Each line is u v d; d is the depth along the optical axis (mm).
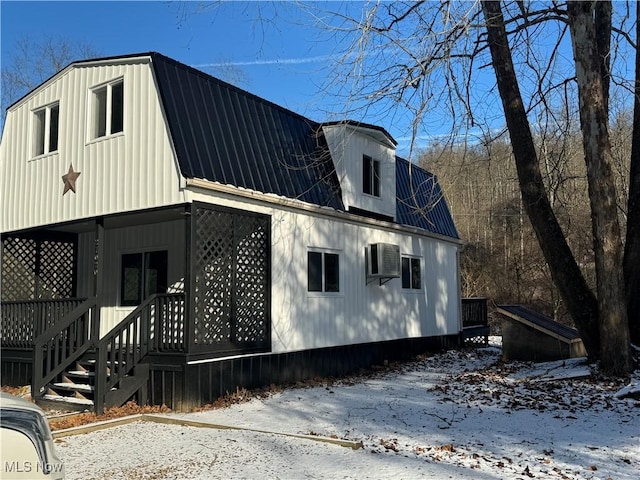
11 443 2805
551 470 5242
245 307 9742
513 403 8430
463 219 33312
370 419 7605
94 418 7988
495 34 11117
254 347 9820
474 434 6684
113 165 9953
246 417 7859
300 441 6355
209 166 9336
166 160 9164
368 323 13383
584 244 23984
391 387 10414
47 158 11281
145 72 9719
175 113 9281
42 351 9211
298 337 11008
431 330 16484
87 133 10539
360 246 13305
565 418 7445
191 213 8859
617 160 13836
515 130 11539
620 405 8047
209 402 8945
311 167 12102
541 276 31812
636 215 11125
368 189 13852
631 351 10016
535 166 11445
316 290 11734
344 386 10641
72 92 10992
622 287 9969
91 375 9359
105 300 11945
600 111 9992
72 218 10555
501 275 33125
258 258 10133
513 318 13664
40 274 12461
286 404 8773
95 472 5266
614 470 5254
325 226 12102
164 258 11102
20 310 11398
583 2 9875
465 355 15992
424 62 9336
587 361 10906
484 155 13516
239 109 10812
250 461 5555
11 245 12086
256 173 10352
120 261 11883
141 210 9398
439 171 12492
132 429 7227
